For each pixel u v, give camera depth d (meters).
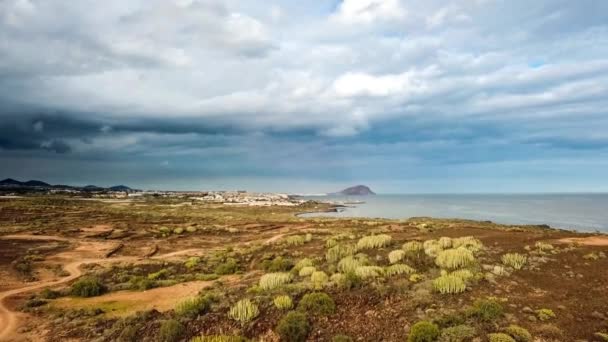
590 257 20.94
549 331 11.41
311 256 32.59
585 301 14.05
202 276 27.75
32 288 27.00
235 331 13.83
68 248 47.56
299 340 12.78
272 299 16.34
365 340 12.30
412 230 48.25
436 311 13.59
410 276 18.45
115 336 14.84
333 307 14.76
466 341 11.12
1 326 17.80
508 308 13.41
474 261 20.47
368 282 17.83
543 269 19.05
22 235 56.66
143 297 22.38
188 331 14.18
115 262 38.81
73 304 21.39
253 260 34.94
